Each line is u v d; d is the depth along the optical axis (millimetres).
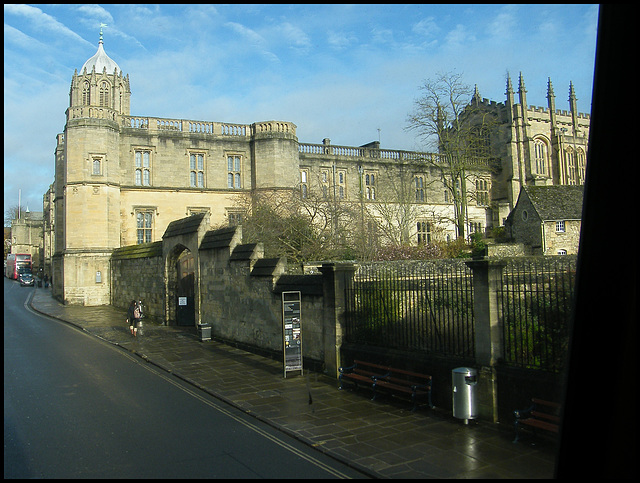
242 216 25375
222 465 6441
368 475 6074
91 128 32469
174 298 22438
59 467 6344
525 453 6660
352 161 44844
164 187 35406
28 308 30938
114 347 16688
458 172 38781
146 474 6117
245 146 38219
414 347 10062
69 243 32219
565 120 58938
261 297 14969
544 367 7719
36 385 11008
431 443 7113
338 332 11594
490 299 8125
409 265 17906
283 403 9523
